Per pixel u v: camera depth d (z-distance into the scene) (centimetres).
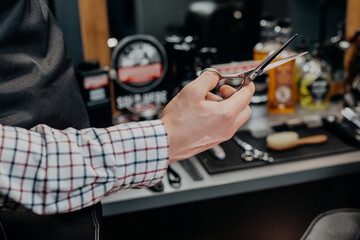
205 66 175
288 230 184
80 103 87
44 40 81
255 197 176
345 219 104
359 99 179
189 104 71
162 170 71
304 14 190
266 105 189
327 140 159
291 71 178
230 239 181
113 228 169
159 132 70
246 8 186
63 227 81
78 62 163
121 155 68
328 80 183
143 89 176
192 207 172
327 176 144
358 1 191
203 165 144
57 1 153
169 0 174
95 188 67
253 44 192
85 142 68
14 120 72
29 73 75
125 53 171
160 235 174
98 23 167
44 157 63
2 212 79
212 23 183
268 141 151
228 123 73
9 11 73
